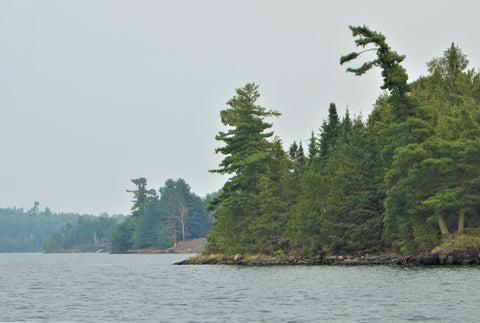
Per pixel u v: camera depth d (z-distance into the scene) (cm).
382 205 9738
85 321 3444
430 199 8044
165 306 4112
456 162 8312
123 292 5362
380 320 3203
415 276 5822
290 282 5875
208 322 3306
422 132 8506
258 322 3262
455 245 7744
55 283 6906
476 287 4572
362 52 9306
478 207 8319
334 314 3472
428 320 3152
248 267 9475
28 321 3469
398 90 8994
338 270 7488
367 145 10012
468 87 9762
